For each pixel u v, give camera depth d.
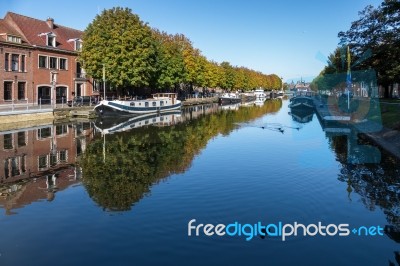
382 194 14.85
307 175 17.72
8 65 45.69
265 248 10.16
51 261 9.56
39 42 50.62
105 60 49.41
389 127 26.16
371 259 9.62
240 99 102.75
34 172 19.02
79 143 27.98
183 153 23.88
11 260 9.61
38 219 12.34
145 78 53.44
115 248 10.23
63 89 54.31
